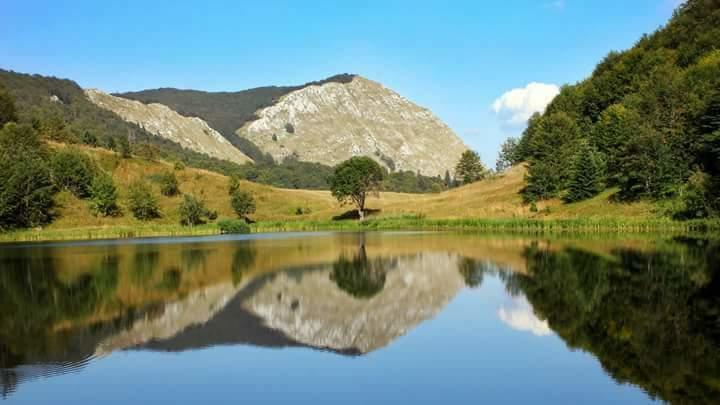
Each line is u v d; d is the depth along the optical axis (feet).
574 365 58.80
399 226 339.57
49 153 427.74
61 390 53.47
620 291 98.89
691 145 254.27
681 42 416.67
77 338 73.82
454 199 401.90
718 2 431.43
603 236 215.51
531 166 346.95
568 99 476.13
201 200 402.31
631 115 316.40
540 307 88.89
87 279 128.67
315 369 59.26
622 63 436.76
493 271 131.54
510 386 52.80
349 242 231.91
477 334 73.15
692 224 220.64
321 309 92.02
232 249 205.77
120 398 51.13
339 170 389.80
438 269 138.51
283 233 324.60
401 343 69.62
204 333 76.18
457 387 52.90
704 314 80.33
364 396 50.83
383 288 112.37
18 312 91.61
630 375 55.16
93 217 374.84
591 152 311.88
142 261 165.58
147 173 480.64
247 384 54.54
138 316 87.25
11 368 60.64
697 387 51.42
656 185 259.60
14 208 321.93
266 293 107.55
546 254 159.84
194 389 53.31
